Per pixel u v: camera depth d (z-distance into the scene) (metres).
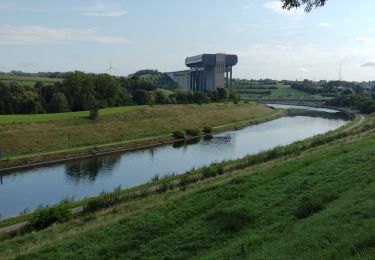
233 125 107.31
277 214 21.50
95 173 55.12
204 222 21.89
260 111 142.50
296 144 58.25
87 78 107.56
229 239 19.11
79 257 18.94
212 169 41.66
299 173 30.12
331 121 128.75
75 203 34.09
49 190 46.91
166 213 24.25
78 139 74.19
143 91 126.31
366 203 18.39
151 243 19.86
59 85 108.94
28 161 59.94
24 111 93.81
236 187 28.11
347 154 34.62
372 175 25.36
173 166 59.00
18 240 23.84
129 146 75.00
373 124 82.56
